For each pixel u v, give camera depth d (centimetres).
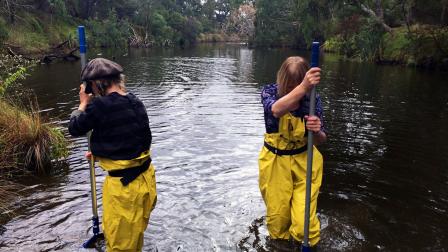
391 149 646
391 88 1341
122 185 307
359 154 618
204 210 427
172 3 6775
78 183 496
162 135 702
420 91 1278
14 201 446
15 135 560
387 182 511
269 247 361
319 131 345
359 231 390
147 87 1341
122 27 4769
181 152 609
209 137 692
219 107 970
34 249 356
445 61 1950
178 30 5972
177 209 428
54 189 479
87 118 298
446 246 369
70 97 1101
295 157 351
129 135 304
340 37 3222
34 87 1285
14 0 3078
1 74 821
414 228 399
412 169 559
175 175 519
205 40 7444
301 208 349
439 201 461
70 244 364
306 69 340
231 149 627
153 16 5453
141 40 4919
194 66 2220
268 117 349
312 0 2681
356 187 494
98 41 4097
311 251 356
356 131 757
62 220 406
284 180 353
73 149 625
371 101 1086
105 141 305
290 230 359
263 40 4994
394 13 2495
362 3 2461
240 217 413
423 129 782
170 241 370
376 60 2373
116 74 310
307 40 2845
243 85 1409
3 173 524
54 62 2312
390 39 2417
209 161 571
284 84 341
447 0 2041
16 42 2498
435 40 2019
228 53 3712
